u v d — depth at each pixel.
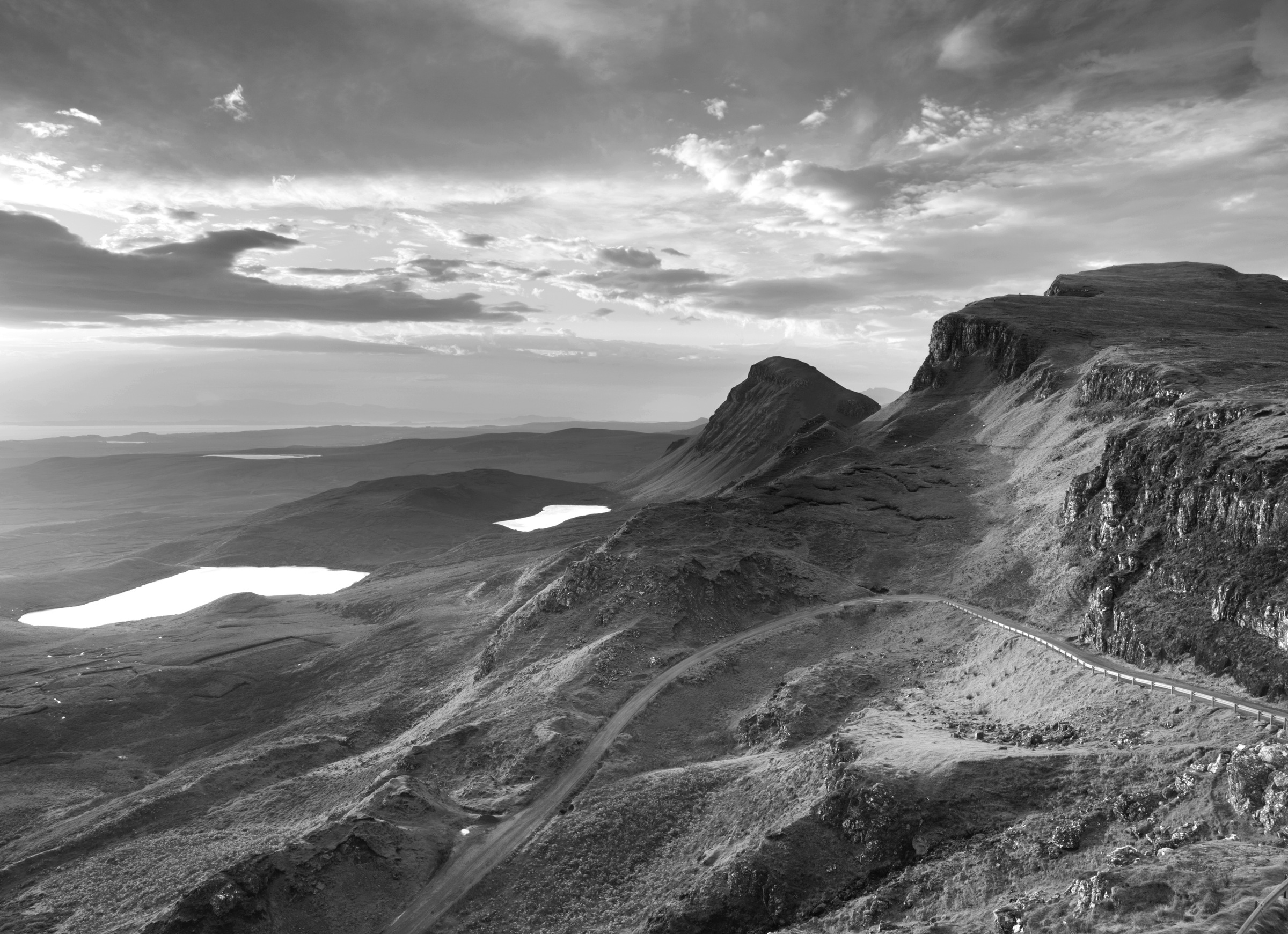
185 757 116.44
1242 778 41.91
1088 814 46.31
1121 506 95.00
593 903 58.38
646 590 112.69
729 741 82.19
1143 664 69.44
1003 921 38.00
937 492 146.88
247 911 57.06
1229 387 114.62
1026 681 75.25
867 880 50.66
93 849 82.00
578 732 82.62
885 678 88.81
